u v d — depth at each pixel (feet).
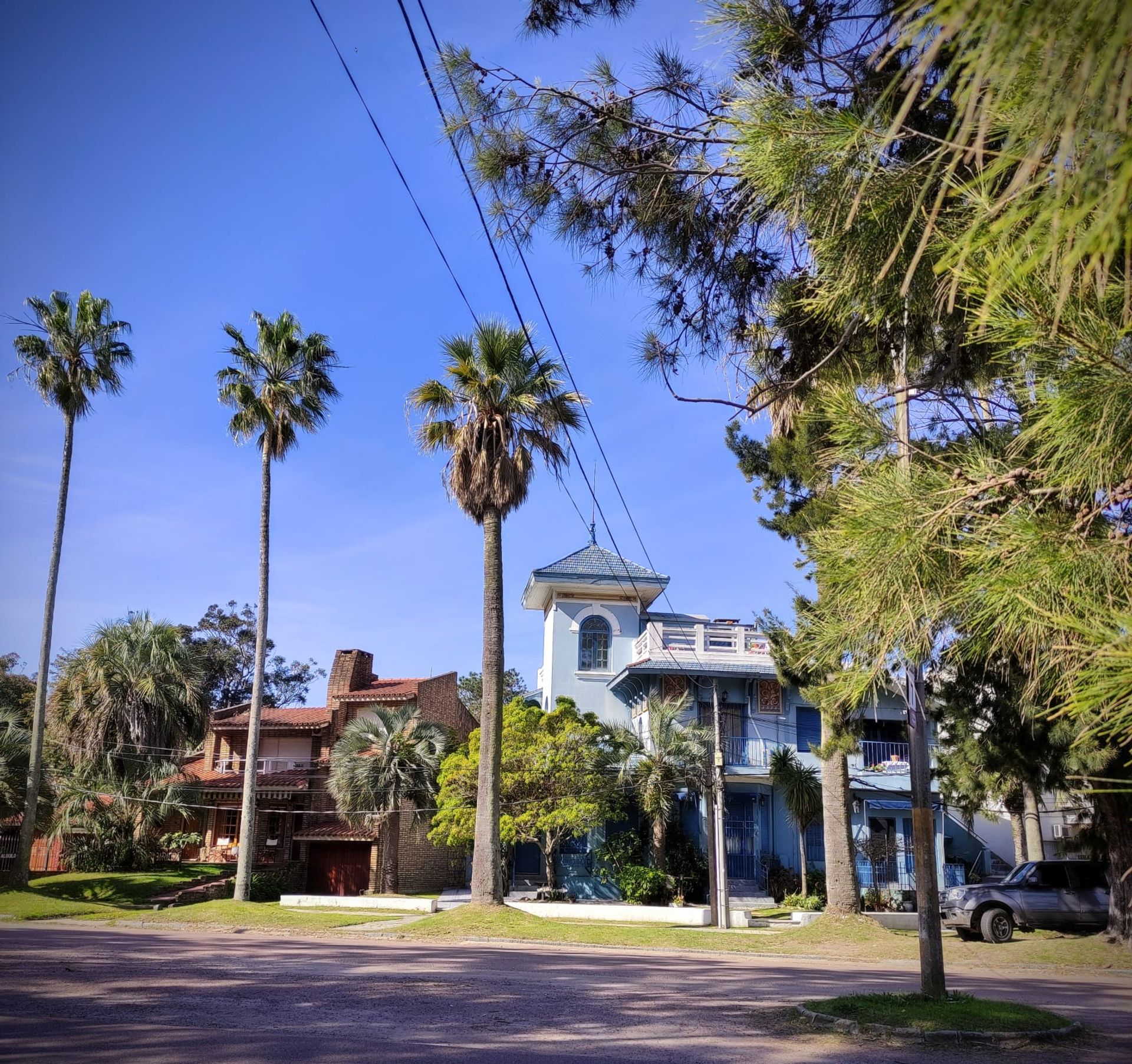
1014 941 67.56
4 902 82.43
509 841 94.58
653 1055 27.94
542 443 80.12
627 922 83.97
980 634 9.50
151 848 106.83
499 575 80.59
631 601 115.14
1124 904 62.44
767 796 104.17
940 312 11.21
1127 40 4.71
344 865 112.68
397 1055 26.94
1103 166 5.08
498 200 18.85
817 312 13.65
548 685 113.60
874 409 11.61
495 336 78.54
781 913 88.48
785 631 61.82
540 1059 27.04
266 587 95.76
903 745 105.91
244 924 76.95
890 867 100.37
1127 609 7.95
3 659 163.94
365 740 104.78
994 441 11.63
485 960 55.57
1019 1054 29.78
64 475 96.68
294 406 96.27
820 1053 28.99
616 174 17.95
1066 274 5.33
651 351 19.36
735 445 60.03
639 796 97.09
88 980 40.88
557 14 17.60
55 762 108.47
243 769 123.13
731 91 13.92
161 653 106.73
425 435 79.46
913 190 10.12
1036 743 59.67
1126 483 8.34
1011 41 4.88
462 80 17.79
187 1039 28.45
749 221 16.46
